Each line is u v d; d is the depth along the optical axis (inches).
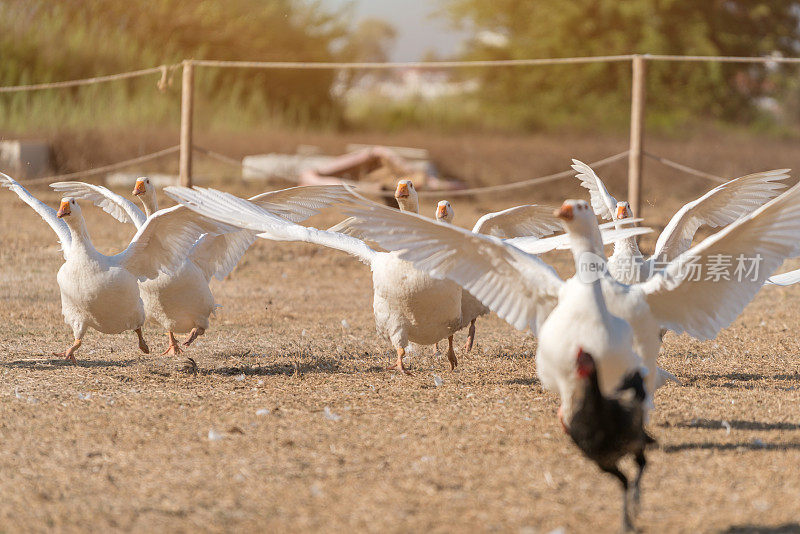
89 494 283.0
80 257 467.5
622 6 2361.0
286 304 680.4
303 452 325.7
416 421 370.0
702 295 337.1
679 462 314.3
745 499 276.4
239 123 1982.0
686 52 2308.1
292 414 381.4
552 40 2401.6
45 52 1754.4
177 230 470.0
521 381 453.1
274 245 932.0
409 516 263.7
